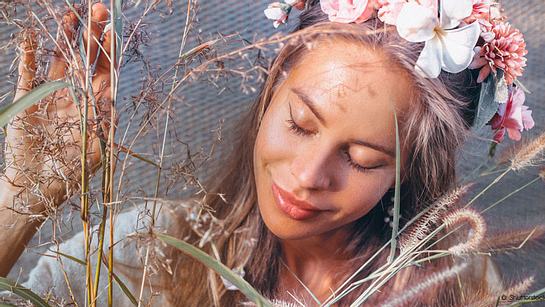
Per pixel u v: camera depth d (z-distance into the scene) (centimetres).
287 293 86
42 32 62
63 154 63
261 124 77
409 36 69
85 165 60
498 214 104
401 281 84
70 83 60
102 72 68
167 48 91
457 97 77
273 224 77
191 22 63
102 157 61
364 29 72
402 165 76
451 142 79
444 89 75
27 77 66
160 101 65
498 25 76
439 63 70
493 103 78
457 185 82
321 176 73
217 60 62
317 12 77
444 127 77
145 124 63
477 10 74
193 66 68
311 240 84
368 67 71
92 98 61
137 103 64
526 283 71
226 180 91
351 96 71
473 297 84
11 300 64
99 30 67
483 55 75
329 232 83
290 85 74
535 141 72
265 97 78
